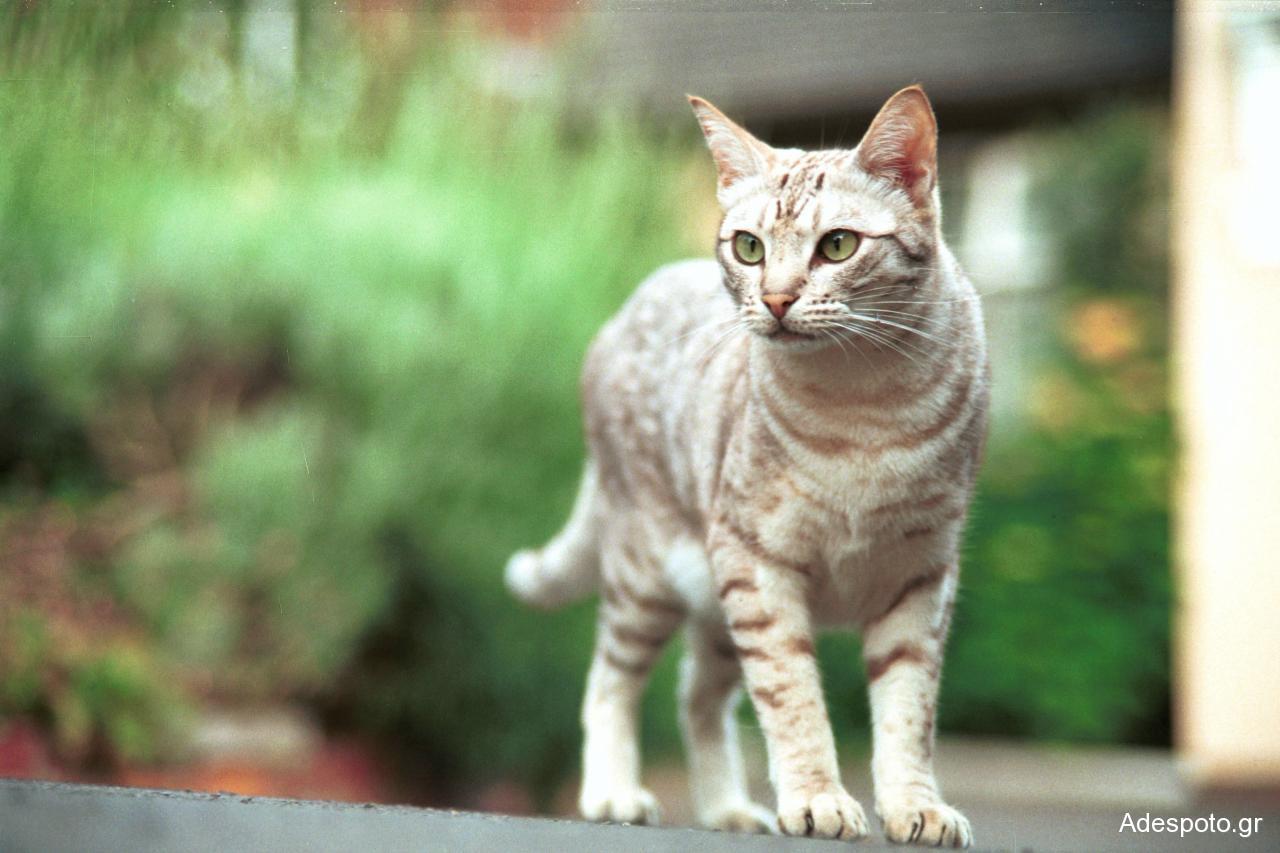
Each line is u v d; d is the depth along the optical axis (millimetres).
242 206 2109
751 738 2090
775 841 1065
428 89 2221
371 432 2078
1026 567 2494
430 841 1073
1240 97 2420
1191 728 2406
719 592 1225
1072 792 2195
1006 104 2883
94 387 2049
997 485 2545
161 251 2023
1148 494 2477
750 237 1191
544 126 2357
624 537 1399
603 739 1401
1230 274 2443
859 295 1162
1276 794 2324
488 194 2250
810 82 2871
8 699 1846
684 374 1320
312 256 2100
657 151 2463
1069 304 2674
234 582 2051
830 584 1216
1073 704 2453
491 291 2127
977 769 2332
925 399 1168
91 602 1998
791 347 1157
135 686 1900
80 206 1861
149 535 2045
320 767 2045
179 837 1076
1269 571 2410
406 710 2143
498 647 2102
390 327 2070
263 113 1681
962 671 2498
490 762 2135
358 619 2047
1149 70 2748
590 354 1454
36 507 2020
